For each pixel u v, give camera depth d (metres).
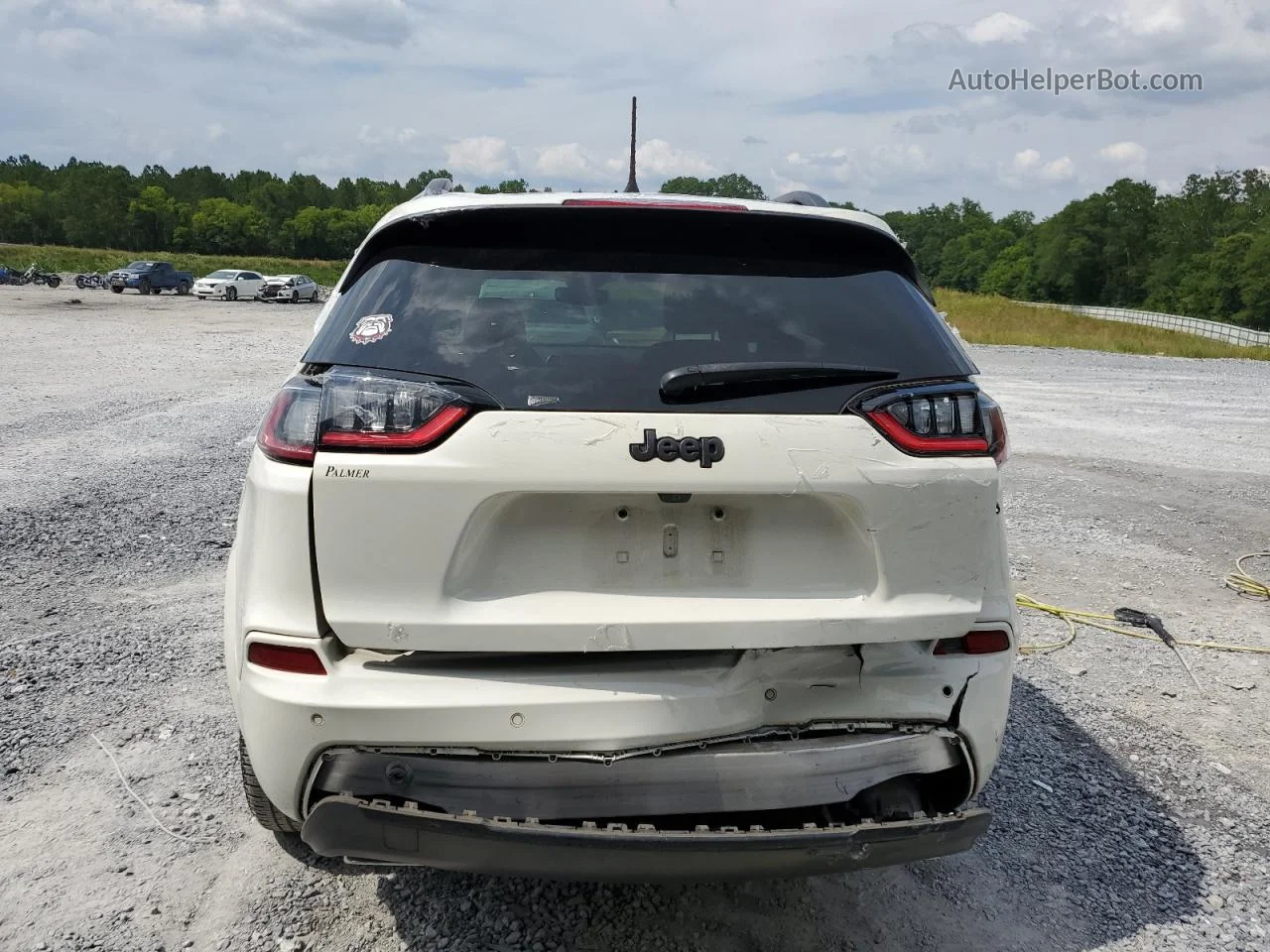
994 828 3.24
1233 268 93.94
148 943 2.53
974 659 2.42
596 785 2.17
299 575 2.18
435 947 2.55
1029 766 3.69
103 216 148.00
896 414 2.31
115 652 4.39
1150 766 3.73
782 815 2.35
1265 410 15.55
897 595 2.32
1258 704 4.35
